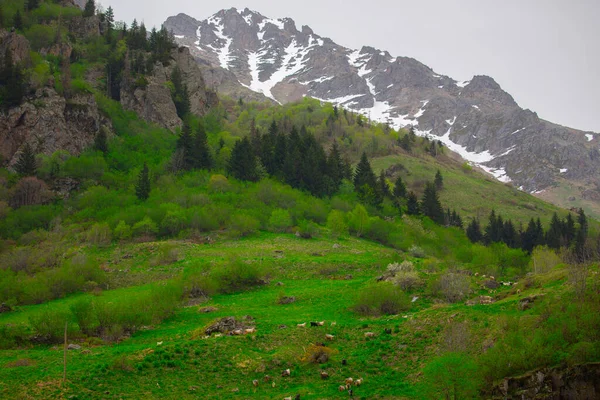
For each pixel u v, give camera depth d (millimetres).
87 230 104750
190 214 110062
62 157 129250
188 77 198625
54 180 123312
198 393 37062
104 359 41031
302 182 143750
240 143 147500
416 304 55781
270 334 47000
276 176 148875
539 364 33625
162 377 38688
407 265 67250
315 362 42062
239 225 108188
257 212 116875
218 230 110812
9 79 132875
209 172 143000
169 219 106938
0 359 42500
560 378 32500
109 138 145875
